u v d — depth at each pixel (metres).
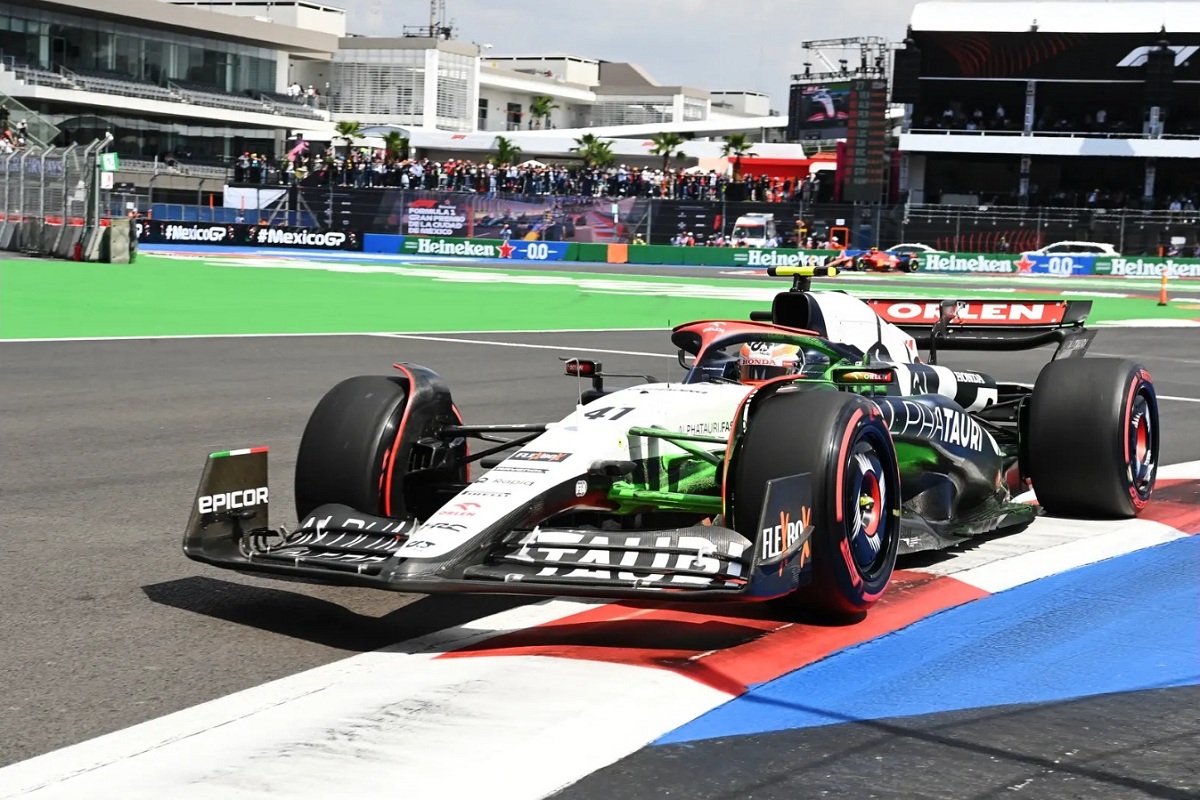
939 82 55.28
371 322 19.31
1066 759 3.50
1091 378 6.38
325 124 72.25
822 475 4.43
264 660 4.25
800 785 3.29
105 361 13.09
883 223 49.56
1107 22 52.84
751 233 49.53
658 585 4.08
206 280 26.95
